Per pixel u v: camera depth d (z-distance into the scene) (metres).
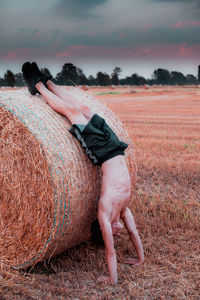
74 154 4.39
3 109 4.42
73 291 4.00
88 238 5.25
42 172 4.13
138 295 3.93
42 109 4.55
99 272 4.48
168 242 5.18
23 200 4.37
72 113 4.60
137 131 14.90
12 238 4.48
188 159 10.02
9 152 4.46
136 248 4.59
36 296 3.87
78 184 4.31
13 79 68.81
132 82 113.25
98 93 44.81
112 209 4.36
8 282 4.10
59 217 4.14
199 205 6.68
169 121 18.14
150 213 6.29
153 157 10.24
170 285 4.14
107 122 5.36
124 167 4.63
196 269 4.44
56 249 4.55
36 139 4.15
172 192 7.48
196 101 31.52
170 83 129.38
